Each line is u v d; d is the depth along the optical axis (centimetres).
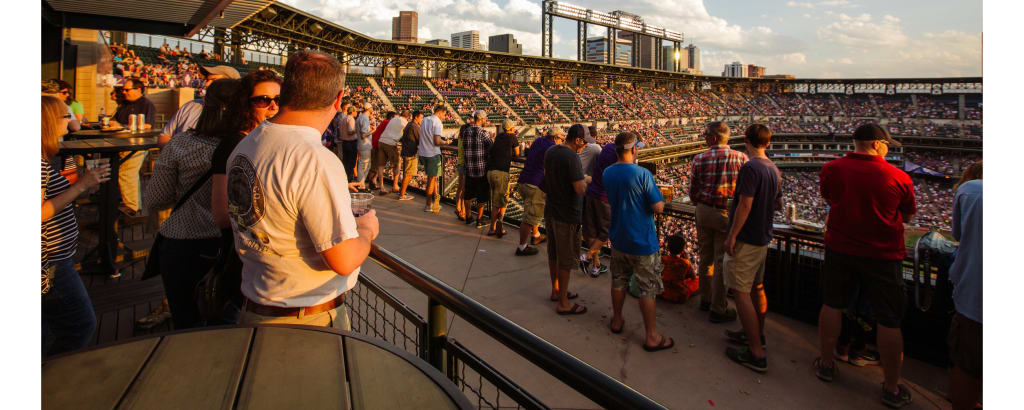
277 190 144
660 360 351
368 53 4150
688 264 464
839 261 308
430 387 111
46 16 738
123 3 719
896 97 7706
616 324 390
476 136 689
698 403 302
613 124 5809
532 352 117
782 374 335
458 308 145
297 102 149
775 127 7662
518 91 5744
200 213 244
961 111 6844
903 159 6556
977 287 233
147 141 413
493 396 303
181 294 248
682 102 7525
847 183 295
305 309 161
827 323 320
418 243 623
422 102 4472
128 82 576
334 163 151
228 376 111
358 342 132
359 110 1091
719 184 396
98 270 393
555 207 415
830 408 297
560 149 412
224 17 847
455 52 4822
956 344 246
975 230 232
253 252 156
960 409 249
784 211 434
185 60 2745
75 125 466
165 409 96
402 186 895
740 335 371
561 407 295
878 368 343
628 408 93
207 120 240
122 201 523
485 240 646
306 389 107
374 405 102
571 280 510
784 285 428
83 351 120
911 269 358
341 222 148
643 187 354
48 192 208
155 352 122
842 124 7425
